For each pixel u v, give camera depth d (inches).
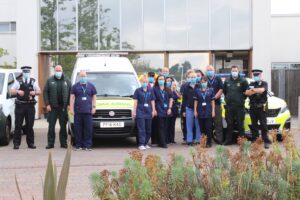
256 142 175.3
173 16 879.1
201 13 876.6
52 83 504.7
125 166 160.4
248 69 886.4
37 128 732.7
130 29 882.8
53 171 113.3
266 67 854.5
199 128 529.7
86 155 462.3
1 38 1144.2
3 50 1082.1
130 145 544.7
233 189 157.4
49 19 886.4
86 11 882.1
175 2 878.4
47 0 884.0
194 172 159.2
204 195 153.2
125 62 590.9
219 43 876.0
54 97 504.7
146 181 146.6
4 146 536.4
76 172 371.2
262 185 157.4
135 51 883.4
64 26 885.2
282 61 1029.8
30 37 876.0
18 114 509.0
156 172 157.9
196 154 178.2
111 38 884.0
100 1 880.9
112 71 569.0
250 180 158.1
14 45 1141.7
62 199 111.1
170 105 524.1
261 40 853.8
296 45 1025.5
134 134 516.1
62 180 111.5
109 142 574.2
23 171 382.0
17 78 602.2
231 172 162.9
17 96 506.0
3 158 447.8
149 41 882.1
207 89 519.2
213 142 560.4
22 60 877.8
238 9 872.3
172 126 553.3
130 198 143.3
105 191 153.2
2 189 317.7
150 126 511.5
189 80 531.8
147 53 891.4
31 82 508.4
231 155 172.6
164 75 535.2
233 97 515.2
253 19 854.5
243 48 872.9
